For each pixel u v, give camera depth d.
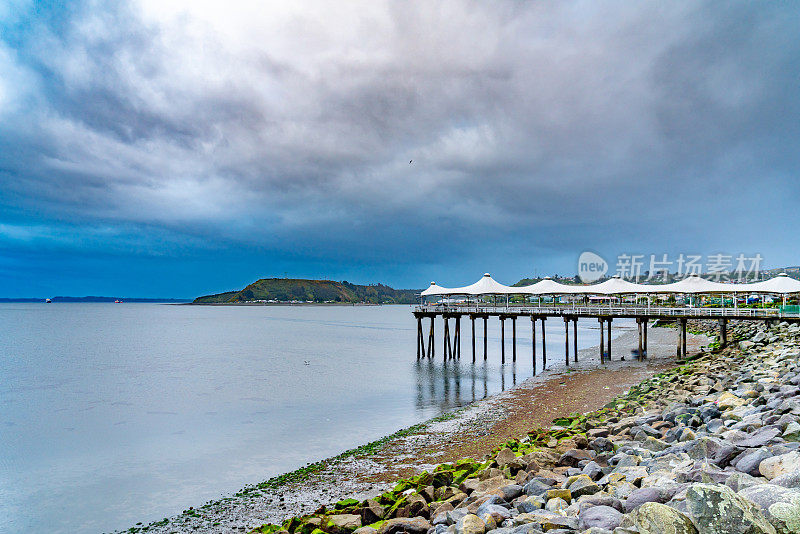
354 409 30.33
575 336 48.16
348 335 96.56
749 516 5.31
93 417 29.11
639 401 21.88
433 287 56.88
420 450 20.55
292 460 20.88
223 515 15.54
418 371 45.81
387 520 10.88
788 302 49.59
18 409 31.38
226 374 44.91
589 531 6.51
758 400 14.80
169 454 22.19
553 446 15.05
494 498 9.55
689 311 42.44
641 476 9.39
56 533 15.02
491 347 67.94
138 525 15.27
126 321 150.12
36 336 90.69
